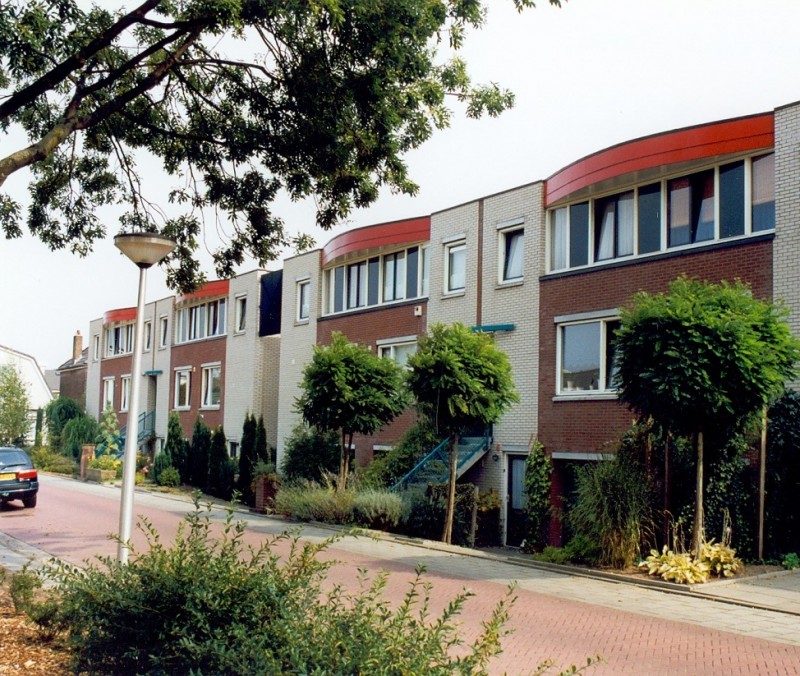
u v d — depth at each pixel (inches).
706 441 505.0
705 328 446.9
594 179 672.4
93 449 1389.0
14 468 854.5
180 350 1469.0
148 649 210.7
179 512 826.8
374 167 485.1
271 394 1236.5
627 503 500.4
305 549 232.8
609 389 675.4
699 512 481.4
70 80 455.5
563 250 738.2
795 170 554.3
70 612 225.9
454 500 688.4
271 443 1226.6
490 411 624.1
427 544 617.0
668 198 649.0
